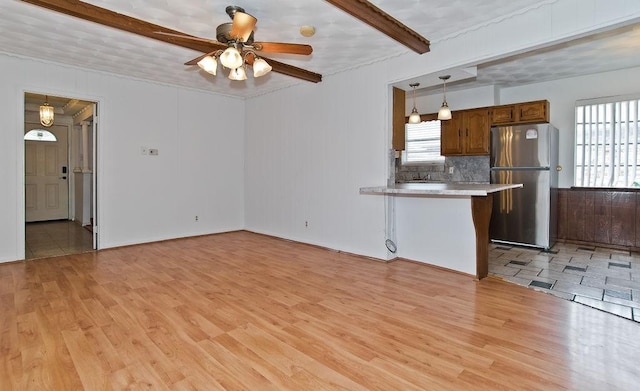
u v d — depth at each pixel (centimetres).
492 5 295
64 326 247
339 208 484
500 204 521
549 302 294
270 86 555
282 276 368
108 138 488
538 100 513
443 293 317
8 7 296
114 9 303
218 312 274
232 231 633
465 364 202
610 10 259
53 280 349
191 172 577
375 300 300
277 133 575
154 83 529
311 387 181
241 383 184
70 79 453
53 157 746
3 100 407
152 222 536
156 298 303
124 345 222
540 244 489
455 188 345
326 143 497
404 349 219
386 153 424
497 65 462
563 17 281
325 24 329
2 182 410
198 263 419
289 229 561
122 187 504
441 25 332
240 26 264
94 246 485
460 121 568
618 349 217
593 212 509
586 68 478
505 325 251
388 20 313
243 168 646
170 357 209
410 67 393
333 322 257
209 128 596
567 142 530
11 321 255
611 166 494
